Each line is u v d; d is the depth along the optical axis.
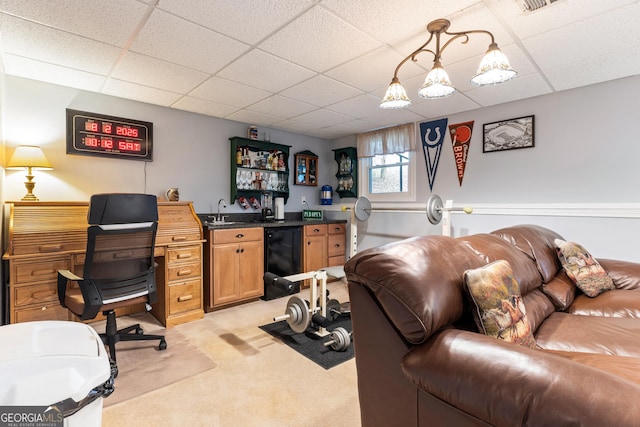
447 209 3.30
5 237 2.57
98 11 1.77
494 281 1.31
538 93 3.03
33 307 2.37
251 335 2.71
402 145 4.15
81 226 2.62
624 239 2.67
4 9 1.74
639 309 1.86
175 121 3.56
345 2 1.71
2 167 2.47
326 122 4.09
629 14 1.80
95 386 0.77
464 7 1.75
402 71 2.57
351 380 2.02
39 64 2.44
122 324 2.92
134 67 2.49
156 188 3.44
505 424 0.77
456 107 3.46
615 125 2.71
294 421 1.62
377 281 1.17
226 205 4.01
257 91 3.01
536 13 1.80
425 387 0.96
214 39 2.08
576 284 2.19
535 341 1.53
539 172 3.11
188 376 2.04
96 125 3.04
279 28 1.96
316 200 5.08
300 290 4.13
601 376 0.74
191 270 3.04
